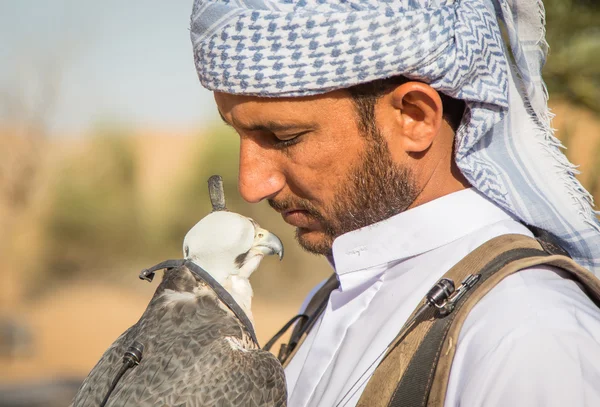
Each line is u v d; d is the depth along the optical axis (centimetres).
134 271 2536
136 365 312
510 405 218
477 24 269
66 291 2412
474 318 243
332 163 276
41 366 1795
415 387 242
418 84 265
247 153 285
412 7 261
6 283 2370
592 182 584
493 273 253
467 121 276
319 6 257
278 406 304
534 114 288
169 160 3928
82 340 2028
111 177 2675
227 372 306
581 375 218
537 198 282
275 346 945
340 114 269
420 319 255
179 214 2608
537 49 282
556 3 558
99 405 304
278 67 257
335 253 299
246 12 259
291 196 290
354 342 284
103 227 2577
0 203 2567
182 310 329
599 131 599
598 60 554
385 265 294
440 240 283
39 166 2641
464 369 237
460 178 292
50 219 2558
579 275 253
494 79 272
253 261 353
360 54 254
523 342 225
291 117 267
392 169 277
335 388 275
